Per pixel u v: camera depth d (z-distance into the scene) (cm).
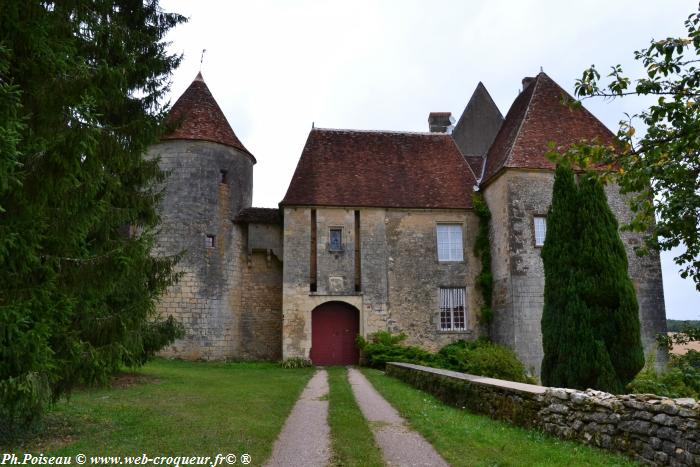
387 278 2306
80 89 701
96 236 944
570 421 732
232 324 2302
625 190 858
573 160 892
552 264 1417
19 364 602
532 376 1888
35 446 696
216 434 761
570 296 1348
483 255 2338
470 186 2478
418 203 2378
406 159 2567
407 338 2264
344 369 2044
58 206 696
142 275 1184
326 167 2458
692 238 901
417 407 1042
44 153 643
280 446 737
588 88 809
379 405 1108
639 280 2125
